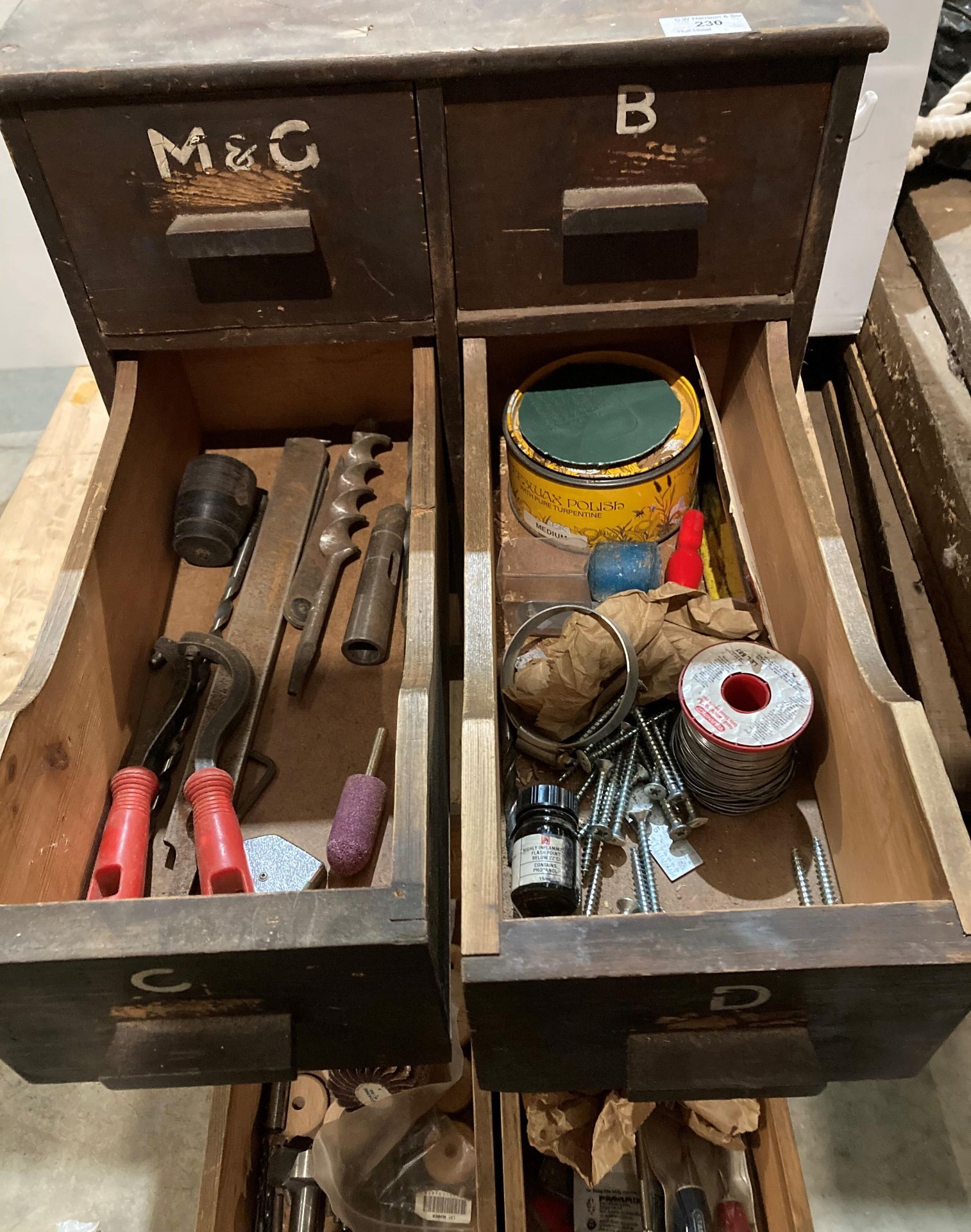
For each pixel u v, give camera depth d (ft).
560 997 1.95
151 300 2.77
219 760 2.81
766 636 2.85
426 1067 3.38
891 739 2.16
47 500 4.13
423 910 1.91
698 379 3.14
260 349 3.37
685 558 3.01
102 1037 2.23
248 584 3.20
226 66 2.27
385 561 3.13
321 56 2.27
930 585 3.98
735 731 2.44
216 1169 3.02
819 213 2.63
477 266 2.72
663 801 2.64
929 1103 3.74
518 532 3.37
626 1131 2.75
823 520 2.57
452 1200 3.30
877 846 2.29
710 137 2.47
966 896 1.91
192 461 3.31
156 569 3.16
